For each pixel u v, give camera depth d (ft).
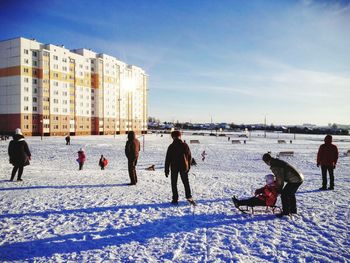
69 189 30.99
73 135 303.07
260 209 24.53
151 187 33.30
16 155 34.76
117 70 362.74
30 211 22.72
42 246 16.34
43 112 267.59
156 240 17.49
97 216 21.86
